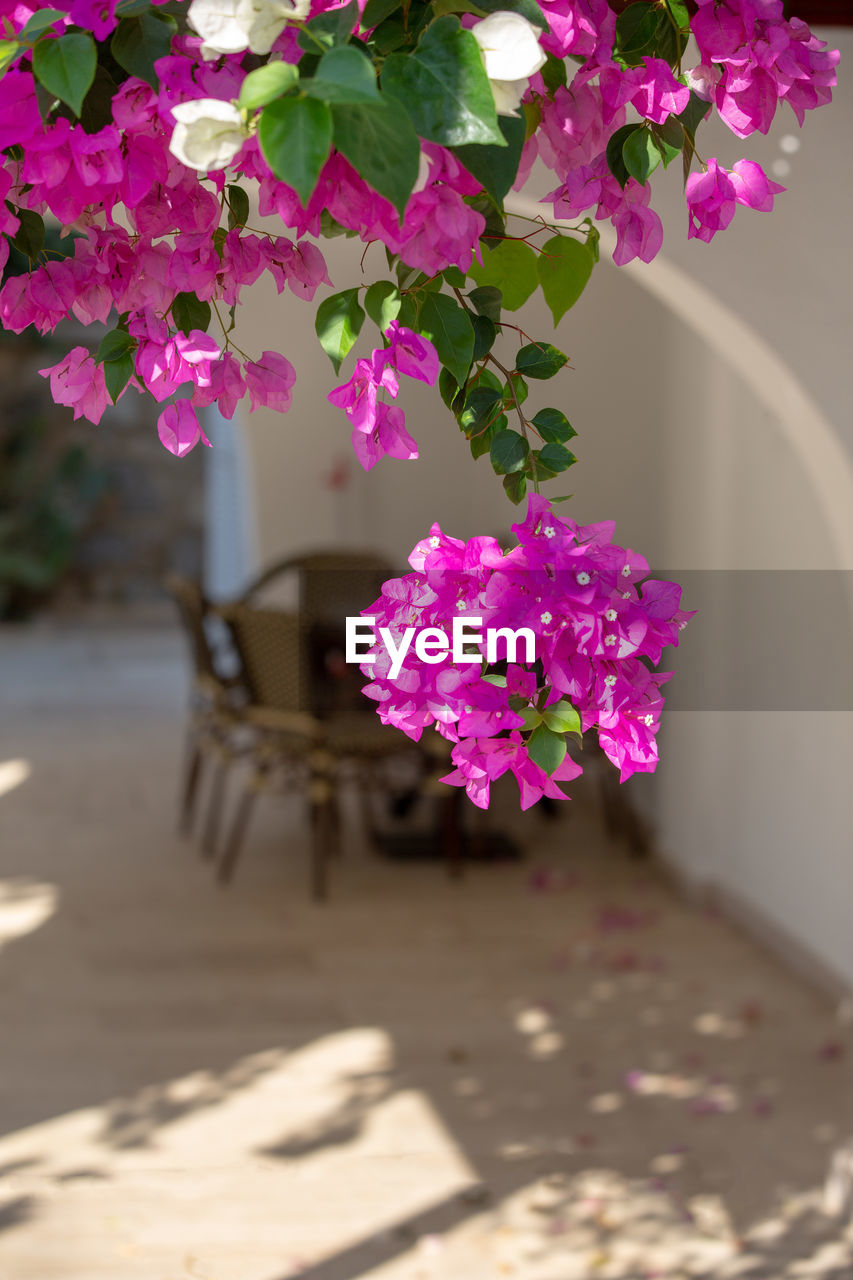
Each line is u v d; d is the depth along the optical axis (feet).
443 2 2.79
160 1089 11.05
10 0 2.77
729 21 3.19
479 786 2.93
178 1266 8.55
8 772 21.97
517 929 15.03
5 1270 8.45
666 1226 9.14
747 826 15.11
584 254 3.72
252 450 20.85
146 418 38.11
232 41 2.56
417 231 2.77
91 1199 9.34
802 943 13.80
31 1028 12.15
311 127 2.30
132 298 3.18
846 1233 9.11
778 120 7.12
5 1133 10.24
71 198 2.93
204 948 14.26
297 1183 9.62
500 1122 10.58
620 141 3.20
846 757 12.80
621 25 3.20
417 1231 9.04
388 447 2.98
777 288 7.39
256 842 18.28
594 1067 11.59
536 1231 9.05
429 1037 12.17
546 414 3.40
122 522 38.40
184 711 27.22
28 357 37.14
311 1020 12.51
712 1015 12.71
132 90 2.73
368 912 15.51
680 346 16.40
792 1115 10.73
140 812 19.63
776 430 13.99
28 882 16.35
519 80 2.71
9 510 37.78
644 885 16.63
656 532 17.53
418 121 2.62
